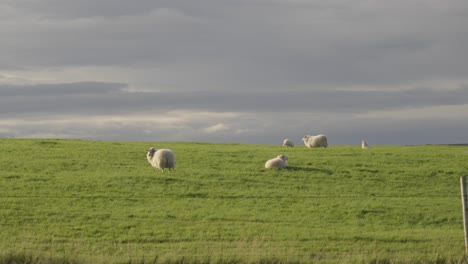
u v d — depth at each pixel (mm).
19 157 56438
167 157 49688
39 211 35000
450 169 54781
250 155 61844
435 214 37406
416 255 24047
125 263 21609
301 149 70188
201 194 41375
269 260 22094
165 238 29500
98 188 42094
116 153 61125
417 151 69438
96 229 31266
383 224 34438
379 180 49562
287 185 45781
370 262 22422
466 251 22625
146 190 41906
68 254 23266
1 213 34156
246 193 42125
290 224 33438
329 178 49281
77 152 61094
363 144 78875
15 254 21984
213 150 66438
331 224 33812
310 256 23266
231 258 22125
